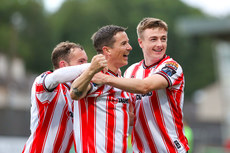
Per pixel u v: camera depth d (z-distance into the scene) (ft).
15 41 480.23
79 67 41.96
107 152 42.11
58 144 46.42
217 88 483.92
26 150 46.62
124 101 44.01
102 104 42.55
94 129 42.32
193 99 500.33
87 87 41.16
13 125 199.31
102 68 39.88
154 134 46.57
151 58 47.11
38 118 46.01
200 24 164.14
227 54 246.47
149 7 506.89
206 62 480.64
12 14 495.41
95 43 44.93
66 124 46.68
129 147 94.07
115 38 43.73
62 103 46.24
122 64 44.39
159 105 46.29
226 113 262.47
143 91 42.60
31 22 506.48
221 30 161.48
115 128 42.68
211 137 292.61
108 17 496.64
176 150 46.57
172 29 474.49
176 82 45.47
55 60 47.75
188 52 472.44
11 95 370.32
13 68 449.48
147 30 46.83
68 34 504.84
